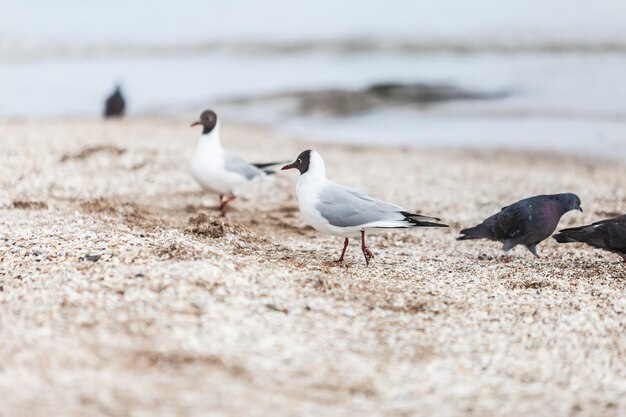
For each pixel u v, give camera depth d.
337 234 12.27
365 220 11.88
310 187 12.20
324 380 8.07
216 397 7.41
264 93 33.91
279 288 10.35
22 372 7.59
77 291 9.66
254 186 18.86
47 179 17.80
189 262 10.63
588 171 22.03
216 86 35.44
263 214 16.52
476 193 19.16
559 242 13.66
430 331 9.63
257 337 8.87
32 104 31.92
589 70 34.59
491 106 30.59
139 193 17.36
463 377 8.47
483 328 9.86
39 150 20.44
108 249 11.16
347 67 38.28
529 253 14.16
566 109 29.55
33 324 8.70
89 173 18.64
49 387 7.34
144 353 8.18
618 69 34.34
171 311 9.22
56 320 8.84
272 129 28.20
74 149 20.70
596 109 29.33
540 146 25.00
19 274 10.33
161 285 9.84
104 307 9.23
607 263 13.35
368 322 9.69
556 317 10.32
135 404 7.13
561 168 22.41
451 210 17.61
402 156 23.56
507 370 8.73
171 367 7.95
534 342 9.54
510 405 7.91
